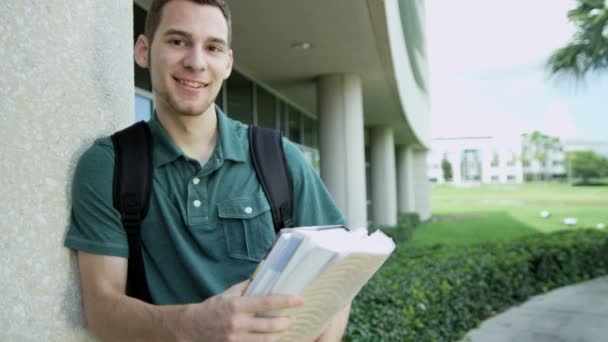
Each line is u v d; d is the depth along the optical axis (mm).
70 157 1062
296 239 780
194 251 1089
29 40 991
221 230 1110
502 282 7078
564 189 88125
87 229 1026
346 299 932
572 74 11000
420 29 18094
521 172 126938
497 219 27219
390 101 11359
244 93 7883
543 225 23016
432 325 5031
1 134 940
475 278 6473
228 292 846
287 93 9727
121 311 936
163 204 1081
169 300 1069
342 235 829
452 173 128625
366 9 5363
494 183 125500
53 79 1032
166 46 1089
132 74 1321
